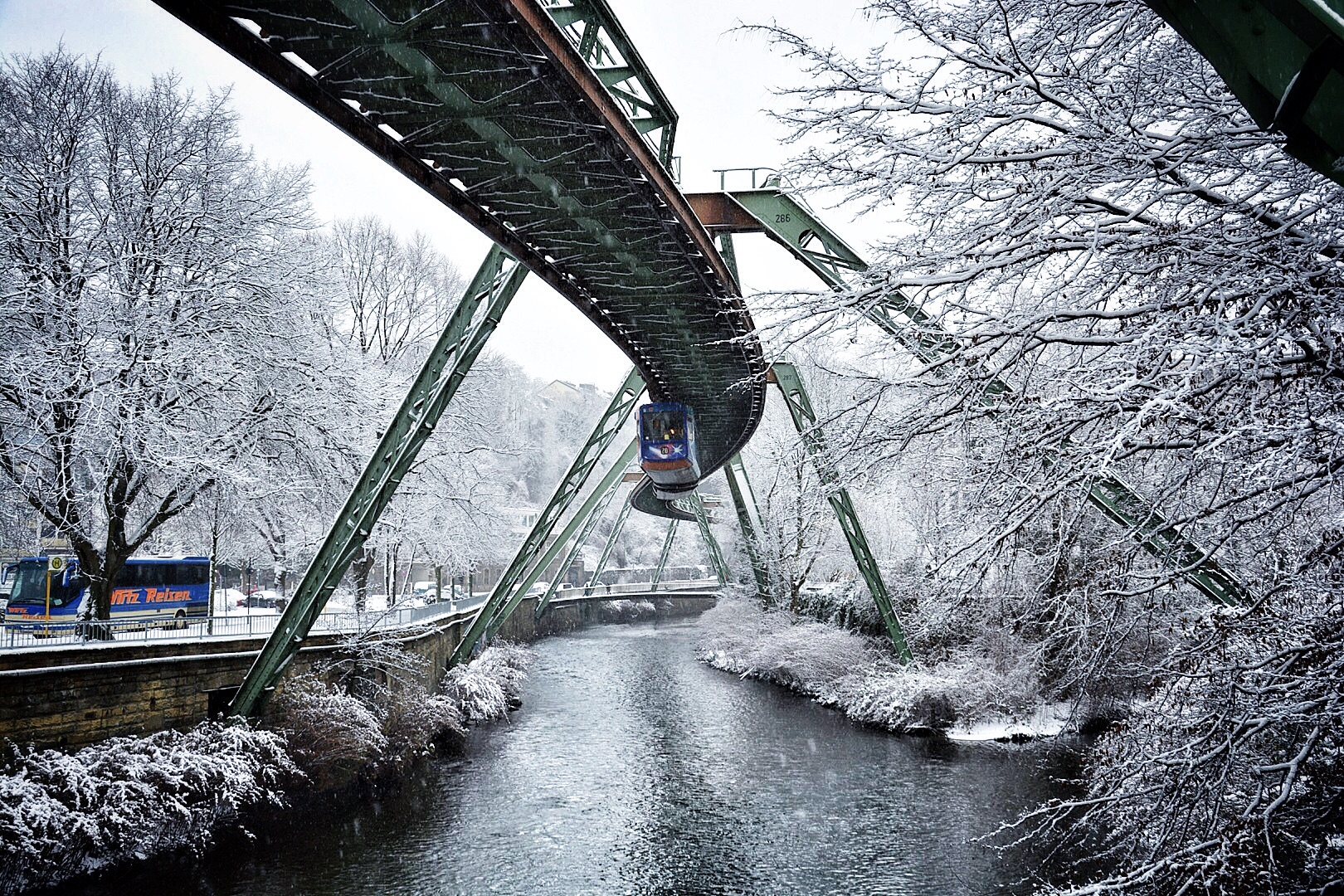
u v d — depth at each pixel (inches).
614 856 653.9
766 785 832.3
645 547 3700.8
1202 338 219.3
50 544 1239.5
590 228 699.4
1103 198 241.3
